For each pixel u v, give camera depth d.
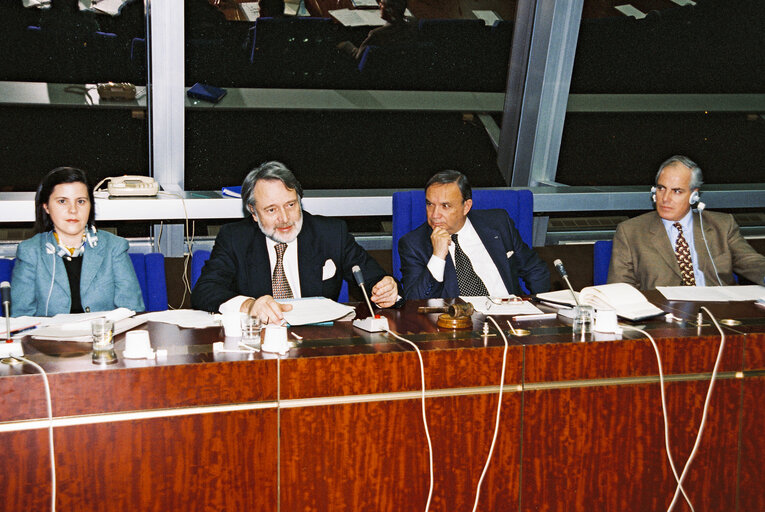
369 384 1.95
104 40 3.71
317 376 1.91
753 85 4.47
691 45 4.32
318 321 2.24
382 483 1.99
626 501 2.18
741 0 4.27
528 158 4.44
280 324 2.19
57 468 1.78
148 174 3.99
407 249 3.02
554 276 4.09
